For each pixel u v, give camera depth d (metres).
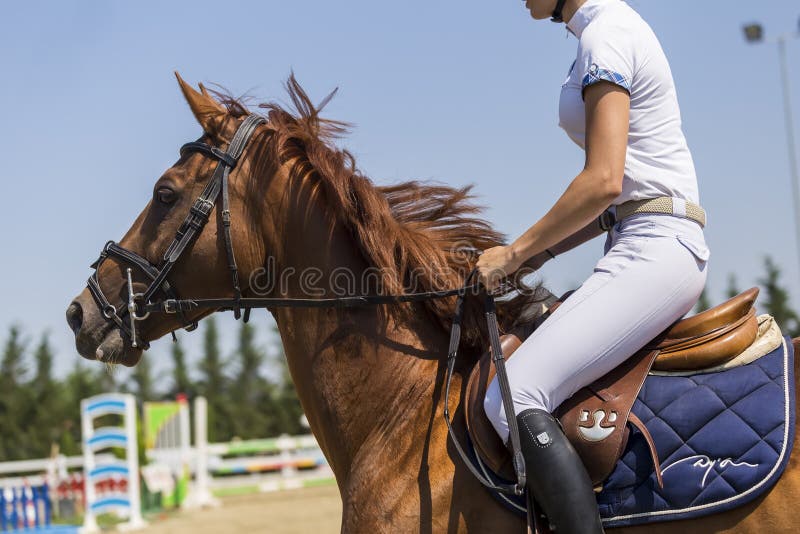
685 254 3.96
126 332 4.78
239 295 4.74
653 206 4.02
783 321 44.66
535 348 4.04
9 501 19.55
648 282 3.92
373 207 4.70
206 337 57.38
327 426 4.70
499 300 4.71
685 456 3.85
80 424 47.97
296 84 5.02
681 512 3.80
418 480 4.25
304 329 4.78
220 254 4.71
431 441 4.34
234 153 4.76
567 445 3.90
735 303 4.12
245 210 4.76
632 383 4.04
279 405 53.09
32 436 46.19
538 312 4.71
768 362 4.00
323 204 4.80
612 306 3.94
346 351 4.67
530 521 3.99
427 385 4.52
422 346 4.64
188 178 4.77
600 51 3.96
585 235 4.66
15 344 51.94
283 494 26.58
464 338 4.58
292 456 31.47
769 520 3.70
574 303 4.04
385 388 4.59
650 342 4.14
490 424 4.13
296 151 4.90
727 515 3.77
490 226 4.96
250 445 28.59
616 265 4.01
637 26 4.10
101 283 4.82
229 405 52.59
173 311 4.71
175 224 4.74
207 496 24.20
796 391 3.89
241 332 57.62
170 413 25.11
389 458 4.39
